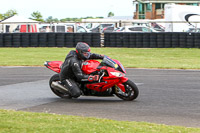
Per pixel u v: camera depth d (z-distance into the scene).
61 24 53.25
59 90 12.88
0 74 20.41
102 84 12.09
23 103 12.25
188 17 49.44
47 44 40.53
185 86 15.73
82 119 9.15
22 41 41.00
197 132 7.89
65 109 11.19
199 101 12.36
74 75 12.60
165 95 13.55
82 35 39.88
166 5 51.31
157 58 30.55
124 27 50.06
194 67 23.31
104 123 8.57
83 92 12.60
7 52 35.97
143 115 10.27
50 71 21.78
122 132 7.59
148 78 18.41
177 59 29.67
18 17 53.47
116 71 11.97
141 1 91.88
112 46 39.78
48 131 7.57
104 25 55.62
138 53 34.72
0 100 12.83
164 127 8.32
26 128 7.81
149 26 45.34
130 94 12.44
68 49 38.50
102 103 12.16
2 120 8.71
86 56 12.42
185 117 10.03
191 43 38.12
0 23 47.16
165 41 38.62
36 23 51.56
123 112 10.69
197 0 89.69
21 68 23.50
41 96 13.65
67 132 7.50
